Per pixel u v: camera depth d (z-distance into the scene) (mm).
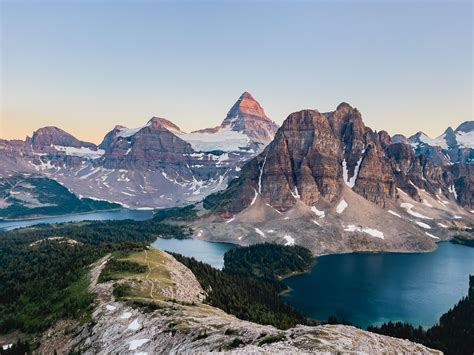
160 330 106625
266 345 80625
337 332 84812
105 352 108312
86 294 149125
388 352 81375
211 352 84438
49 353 121000
